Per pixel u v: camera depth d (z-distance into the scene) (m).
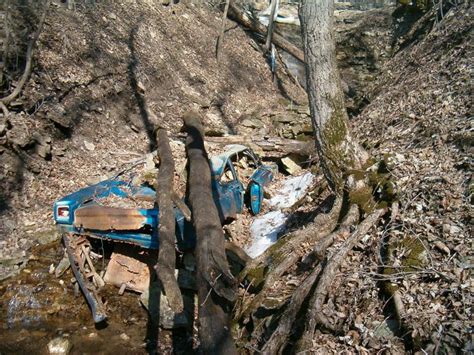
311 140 7.54
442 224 3.66
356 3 17.03
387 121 5.91
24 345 3.94
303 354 3.14
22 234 5.16
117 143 7.15
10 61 6.53
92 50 7.91
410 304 3.20
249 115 9.95
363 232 3.88
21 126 5.94
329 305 3.48
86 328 4.20
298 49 13.45
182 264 4.72
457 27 7.52
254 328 3.73
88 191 5.07
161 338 4.15
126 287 4.60
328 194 5.29
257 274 4.21
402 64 8.67
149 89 8.61
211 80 10.44
